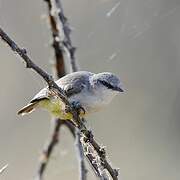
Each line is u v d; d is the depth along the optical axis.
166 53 16.14
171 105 16.36
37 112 15.56
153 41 16.11
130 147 15.83
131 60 15.94
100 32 15.24
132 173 15.12
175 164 15.50
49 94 6.57
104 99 7.69
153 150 15.80
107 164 5.91
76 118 6.12
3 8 14.75
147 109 16.39
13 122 15.52
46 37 15.20
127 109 16.36
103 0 12.63
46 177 13.15
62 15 7.96
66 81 7.57
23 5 15.16
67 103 6.09
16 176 14.11
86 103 7.55
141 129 16.25
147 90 16.47
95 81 7.62
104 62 15.40
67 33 7.93
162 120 16.33
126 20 14.94
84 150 6.05
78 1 15.41
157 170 15.21
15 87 15.74
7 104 15.62
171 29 15.87
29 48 15.25
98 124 16.17
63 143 13.61
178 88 16.27
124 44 15.38
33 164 14.48
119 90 7.72
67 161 13.42
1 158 14.69
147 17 14.94
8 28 14.98
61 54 8.52
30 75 15.58
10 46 5.32
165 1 15.10
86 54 15.32
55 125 8.48
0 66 15.71
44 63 15.21
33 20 15.23
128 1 14.84
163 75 16.38
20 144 15.16
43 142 15.13
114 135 16.06
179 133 16.14
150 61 16.20
